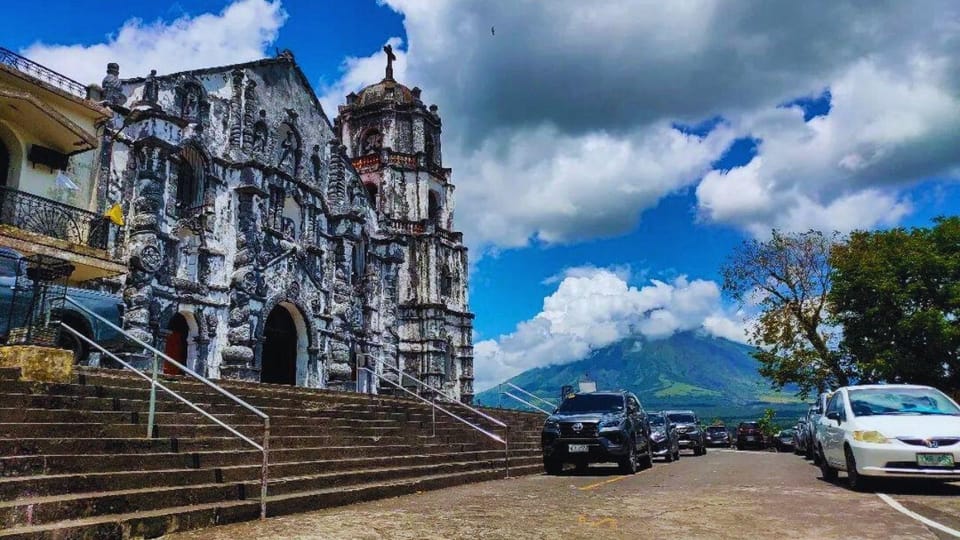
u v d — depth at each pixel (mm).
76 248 18797
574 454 18078
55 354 12258
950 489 12523
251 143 28594
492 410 29969
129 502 8531
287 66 32094
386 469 14242
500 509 10672
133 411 12250
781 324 39938
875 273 32812
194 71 26828
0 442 8656
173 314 24062
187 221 25078
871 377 35188
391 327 38812
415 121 44812
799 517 9297
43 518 7543
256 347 27281
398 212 42906
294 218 31609
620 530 8461
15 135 19312
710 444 52375
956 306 31062
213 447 11992
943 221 33531
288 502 10328
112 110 22734
